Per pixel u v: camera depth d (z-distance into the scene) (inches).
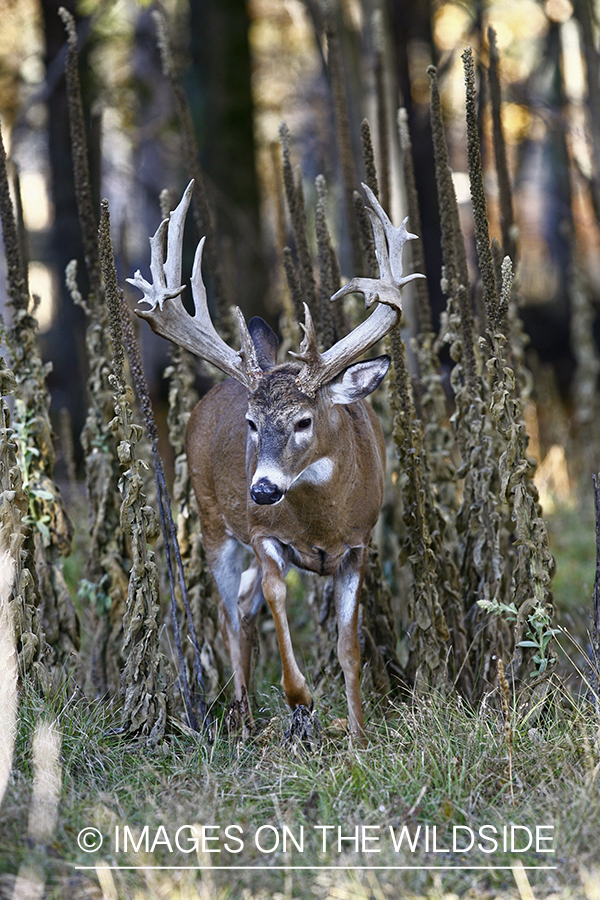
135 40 1084.5
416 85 1031.0
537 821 267.4
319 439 327.3
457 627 373.4
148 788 298.8
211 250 478.0
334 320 426.6
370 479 353.4
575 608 477.7
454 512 432.8
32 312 398.3
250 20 998.4
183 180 1029.8
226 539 392.2
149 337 1194.6
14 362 390.3
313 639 422.9
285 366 336.2
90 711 354.0
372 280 338.3
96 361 411.2
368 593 389.4
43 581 384.8
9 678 321.1
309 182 1242.0
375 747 316.8
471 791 281.9
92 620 419.8
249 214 975.6
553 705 334.6
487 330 352.2
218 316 481.7
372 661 381.1
